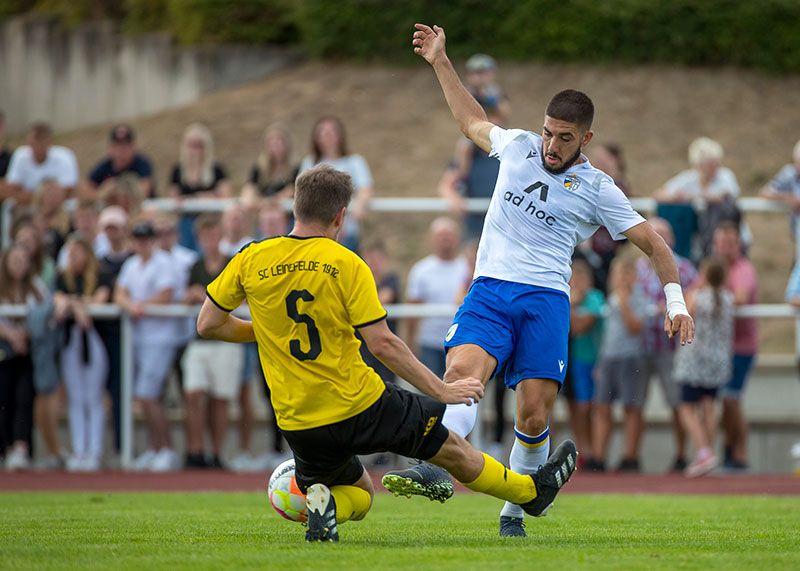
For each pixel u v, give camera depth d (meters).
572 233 19.12
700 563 15.35
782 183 40.03
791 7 61.47
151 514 23.52
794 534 20.00
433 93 61.91
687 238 39.50
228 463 39.97
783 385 42.09
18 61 67.44
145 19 68.81
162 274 37.94
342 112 60.84
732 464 38.44
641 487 33.53
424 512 25.75
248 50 65.44
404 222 54.84
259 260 16.67
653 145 57.50
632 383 37.75
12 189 42.53
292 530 19.88
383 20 63.78
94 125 66.25
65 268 38.31
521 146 19.28
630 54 62.09
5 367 37.75
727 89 60.91
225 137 59.50
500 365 18.73
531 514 18.34
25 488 32.12
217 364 37.75
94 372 37.97
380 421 16.59
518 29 62.03
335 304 16.44
